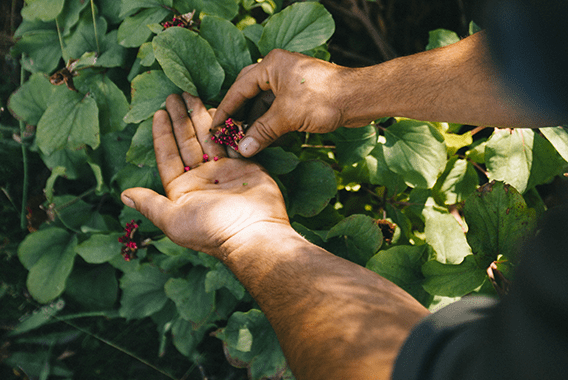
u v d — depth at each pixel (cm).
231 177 57
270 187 56
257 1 70
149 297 69
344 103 53
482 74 48
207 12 62
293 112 54
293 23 59
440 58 50
